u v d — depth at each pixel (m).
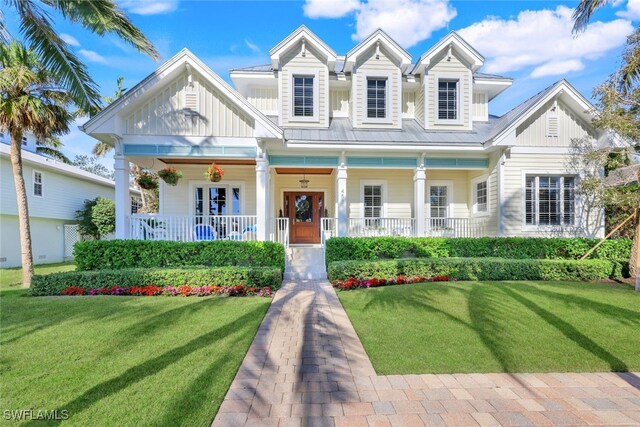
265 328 5.27
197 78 9.84
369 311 6.03
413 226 12.08
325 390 3.38
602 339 4.66
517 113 11.30
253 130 9.96
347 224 11.65
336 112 13.61
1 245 14.69
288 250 11.66
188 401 3.10
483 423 2.84
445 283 8.13
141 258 9.25
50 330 5.01
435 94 12.79
